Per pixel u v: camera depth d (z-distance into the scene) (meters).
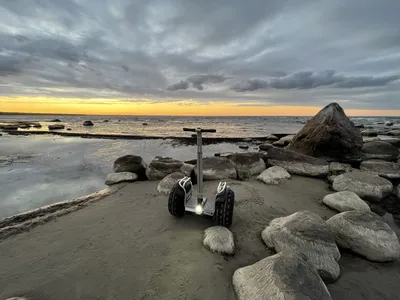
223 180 7.71
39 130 33.75
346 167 8.94
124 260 3.38
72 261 3.38
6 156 13.65
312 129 10.92
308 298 2.30
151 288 2.82
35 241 3.97
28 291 2.81
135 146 18.94
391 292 2.94
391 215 5.45
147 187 7.30
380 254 3.51
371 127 38.53
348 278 3.17
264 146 16.91
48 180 8.56
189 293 2.76
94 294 2.75
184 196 4.61
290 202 5.85
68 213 5.21
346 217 4.06
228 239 3.71
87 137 25.67
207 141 22.91
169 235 4.09
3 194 6.96
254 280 2.72
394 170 8.19
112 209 5.44
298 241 3.43
